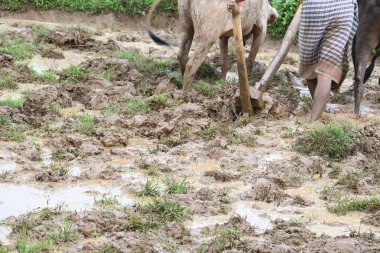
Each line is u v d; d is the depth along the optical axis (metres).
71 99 13.83
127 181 10.10
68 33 18.64
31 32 19.27
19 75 15.28
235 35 12.65
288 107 13.66
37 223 8.52
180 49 14.91
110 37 20.30
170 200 9.35
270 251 7.81
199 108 12.98
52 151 11.16
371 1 13.43
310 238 8.32
